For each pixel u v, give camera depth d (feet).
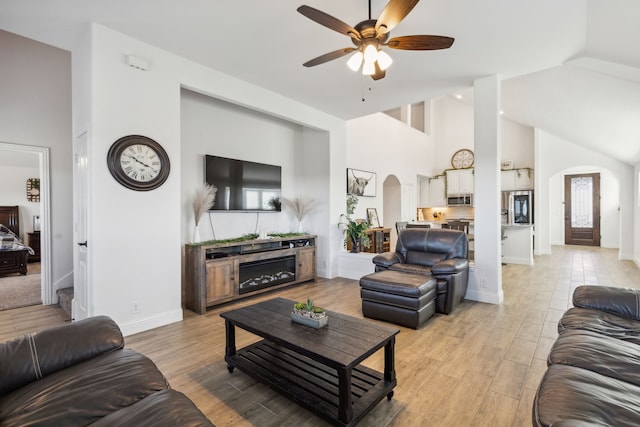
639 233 21.47
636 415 3.68
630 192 24.21
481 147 13.24
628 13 7.79
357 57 7.97
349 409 5.53
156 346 9.16
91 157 9.14
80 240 10.34
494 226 13.14
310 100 15.48
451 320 11.30
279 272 15.51
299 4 8.16
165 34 9.67
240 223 15.87
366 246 22.76
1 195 24.94
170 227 10.91
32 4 8.11
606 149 22.21
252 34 9.64
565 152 27.12
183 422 3.72
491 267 13.24
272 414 6.23
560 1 7.94
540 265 22.15
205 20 8.93
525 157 30.45
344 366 5.44
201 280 12.09
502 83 16.29
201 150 14.21
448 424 5.92
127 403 4.24
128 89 9.84
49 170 13.99
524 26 9.11
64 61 14.51
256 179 16.05
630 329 6.21
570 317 6.90
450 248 13.61
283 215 18.06
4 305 13.46
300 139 19.06
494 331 10.31
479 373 7.72
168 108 10.77
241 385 7.21
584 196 33.50
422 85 13.65
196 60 11.34
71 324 5.58
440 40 7.38
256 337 9.78
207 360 8.35
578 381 4.39
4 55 13.07
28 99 13.60
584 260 24.13
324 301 13.69
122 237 9.78
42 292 13.76
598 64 11.17
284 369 7.09
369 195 25.99
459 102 34.96
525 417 6.09
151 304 10.48
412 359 8.43
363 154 25.50
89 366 4.98
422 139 34.17
